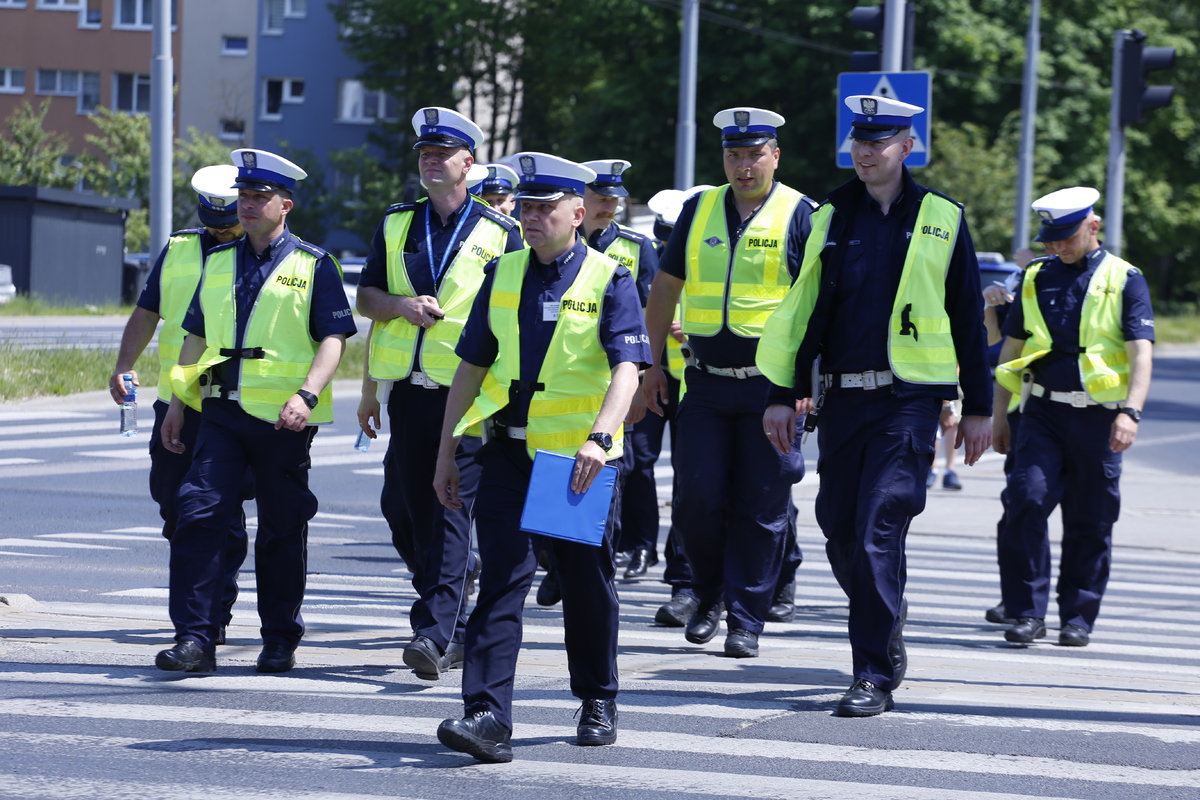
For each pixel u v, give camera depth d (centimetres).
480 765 683
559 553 702
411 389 903
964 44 5734
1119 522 1870
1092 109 6053
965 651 1034
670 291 1015
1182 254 8050
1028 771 686
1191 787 666
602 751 710
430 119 911
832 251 811
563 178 700
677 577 1116
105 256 5569
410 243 920
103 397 2612
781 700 823
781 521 980
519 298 713
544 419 700
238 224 932
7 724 734
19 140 6938
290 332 877
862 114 801
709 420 984
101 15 8131
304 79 8006
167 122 2961
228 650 938
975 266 812
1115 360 1068
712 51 6041
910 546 1652
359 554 1389
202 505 862
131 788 633
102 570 1233
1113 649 1069
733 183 979
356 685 845
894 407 802
